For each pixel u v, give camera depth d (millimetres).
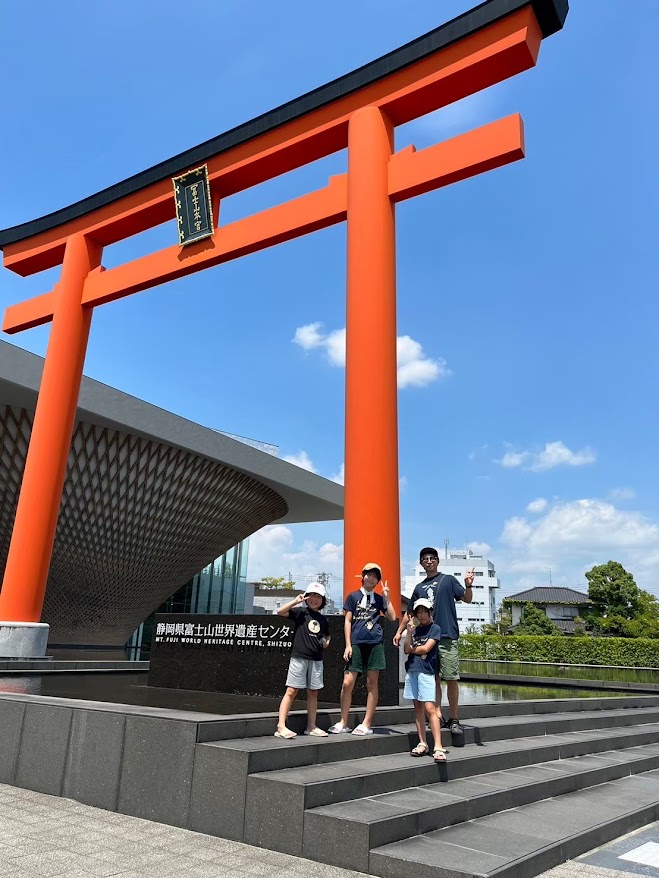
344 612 5719
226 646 8227
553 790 5371
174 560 24875
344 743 4926
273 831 3949
